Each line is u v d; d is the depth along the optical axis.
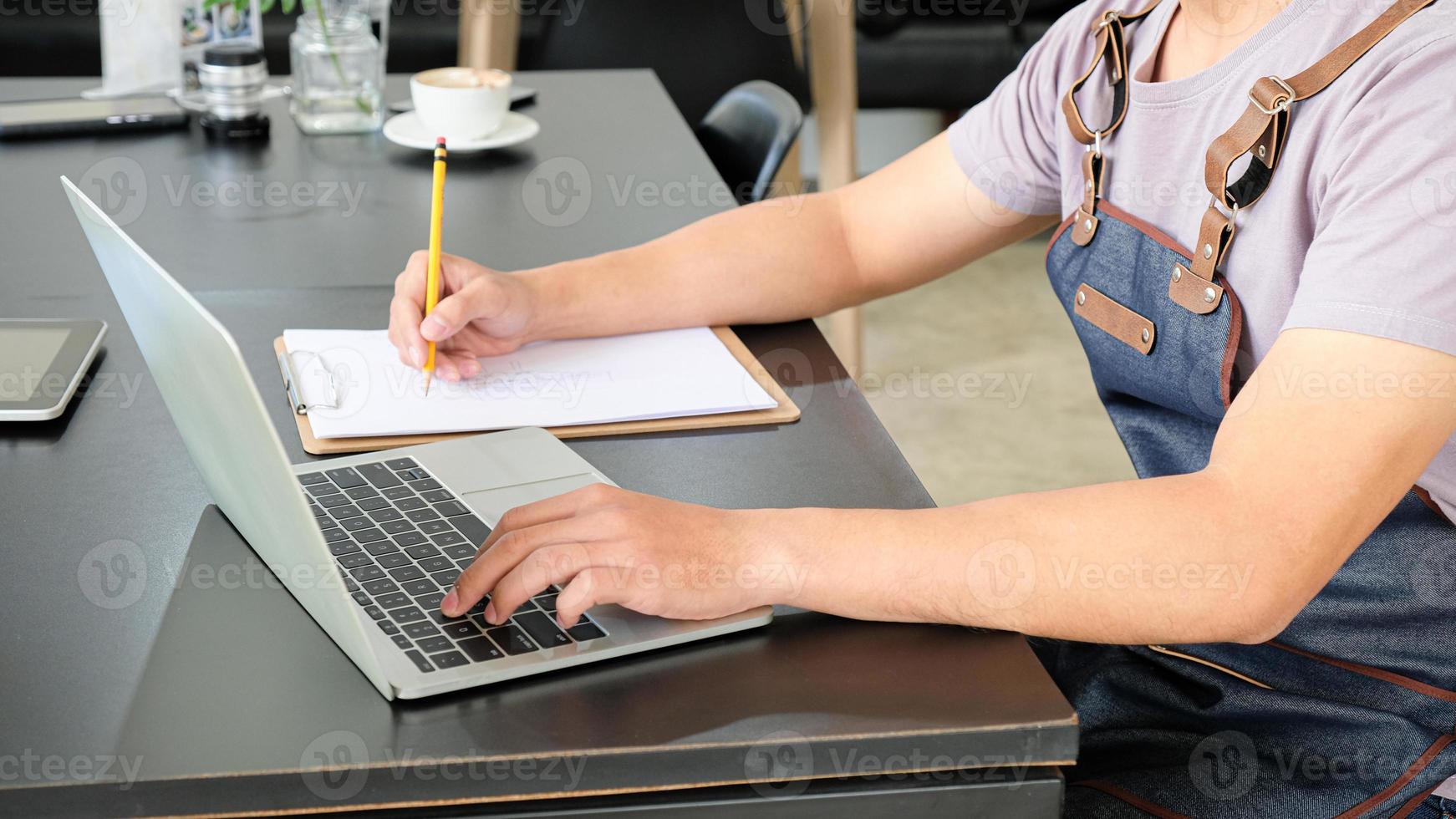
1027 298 3.20
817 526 0.76
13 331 1.03
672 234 1.15
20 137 1.56
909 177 1.19
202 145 1.58
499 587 0.71
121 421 0.93
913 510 0.78
